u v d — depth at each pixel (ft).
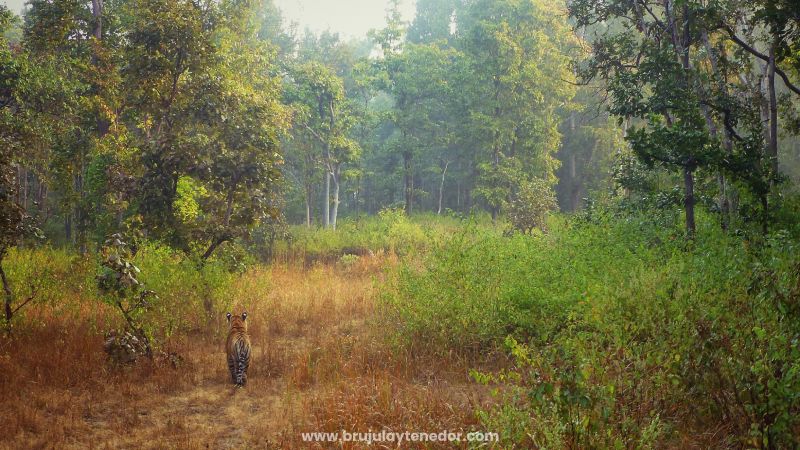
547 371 18.12
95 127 70.44
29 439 21.54
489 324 31.35
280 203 96.48
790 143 114.32
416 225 104.73
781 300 18.48
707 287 24.84
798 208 39.50
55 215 97.40
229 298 40.50
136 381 28.48
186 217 44.52
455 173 145.07
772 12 40.50
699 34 46.44
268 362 31.42
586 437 16.49
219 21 71.00
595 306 24.89
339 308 45.52
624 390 19.61
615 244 39.96
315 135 117.60
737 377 17.90
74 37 71.67
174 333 36.09
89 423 23.53
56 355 30.25
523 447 17.93
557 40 121.70
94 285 37.11
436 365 29.60
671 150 39.58
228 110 48.01
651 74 43.01
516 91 121.19
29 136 60.13
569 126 147.13
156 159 42.78
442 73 130.31
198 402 26.09
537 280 33.73
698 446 18.22
